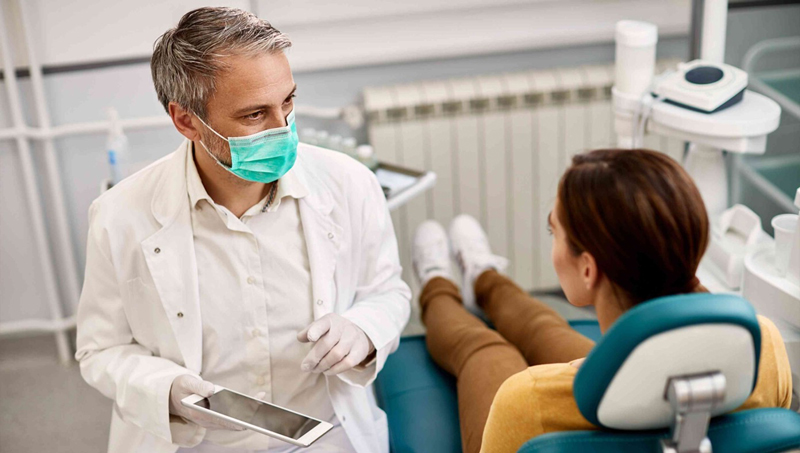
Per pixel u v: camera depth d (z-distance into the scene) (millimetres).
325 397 1407
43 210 2496
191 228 1292
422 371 1849
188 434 1312
